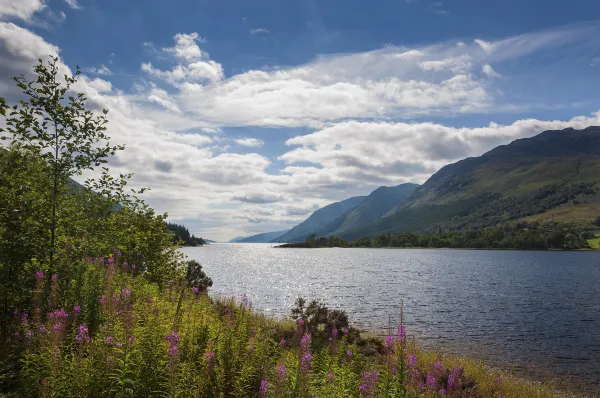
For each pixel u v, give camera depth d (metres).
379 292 58.62
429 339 29.38
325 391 7.61
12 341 7.56
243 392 7.20
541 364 23.73
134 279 12.96
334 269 108.31
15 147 10.34
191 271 23.89
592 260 159.62
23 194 9.75
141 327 7.50
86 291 8.97
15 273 9.29
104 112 11.48
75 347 6.97
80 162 11.01
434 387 9.51
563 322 37.31
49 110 10.58
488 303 49.00
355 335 17.39
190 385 6.78
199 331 8.70
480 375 16.80
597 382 20.56
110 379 6.36
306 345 8.25
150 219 18.58
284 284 67.88
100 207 12.15
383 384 8.05
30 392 6.01
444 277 86.19
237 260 150.38
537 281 78.88
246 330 9.48
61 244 10.68
